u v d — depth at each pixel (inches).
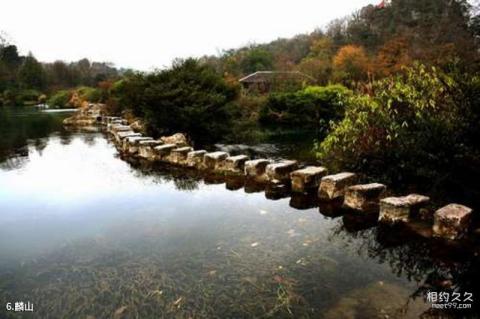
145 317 114.2
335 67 1200.2
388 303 118.2
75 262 153.3
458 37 931.3
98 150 466.6
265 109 832.3
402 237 169.6
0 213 220.8
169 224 195.9
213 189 266.5
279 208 218.2
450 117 189.3
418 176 213.5
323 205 220.4
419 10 1653.5
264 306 117.5
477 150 176.9
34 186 286.8
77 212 220.5
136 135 470.6
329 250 158.9
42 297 127.3
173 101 501.0
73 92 1796.3
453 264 143.5
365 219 195.0
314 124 788.6
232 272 140.2
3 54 2290.8
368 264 145.5
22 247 170.6
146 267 146.3
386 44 1220.5
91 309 119.4
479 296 122.1
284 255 154.5
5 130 751.1
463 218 157.8
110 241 174.6
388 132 217.0
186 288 129.6
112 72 2795.3
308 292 125.0
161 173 324.8
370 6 2048.5
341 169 261.9
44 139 595.2
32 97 1999.3
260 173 287.7
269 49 2367.1
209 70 572.4
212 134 534.6
